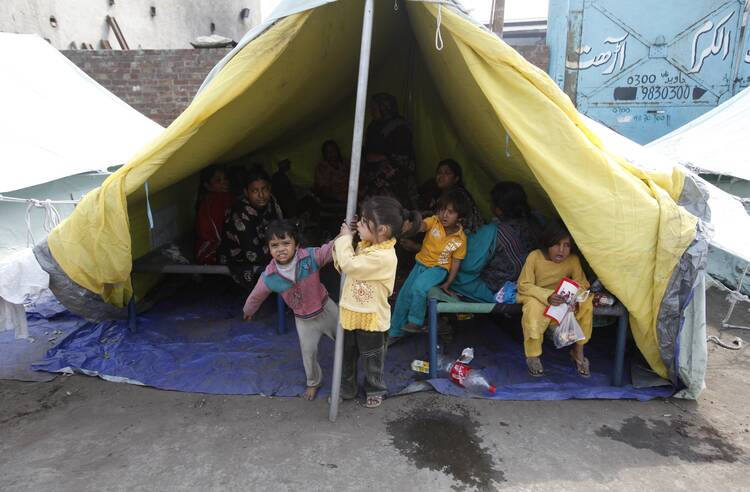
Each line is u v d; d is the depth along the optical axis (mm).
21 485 2438
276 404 3082
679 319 2969
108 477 2490
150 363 3512
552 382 3312
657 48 8328
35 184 5109
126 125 7289
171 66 9047
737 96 6762
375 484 2447
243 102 3277
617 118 8680
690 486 2447
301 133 6133
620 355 3209
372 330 2740
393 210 2621
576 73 8586
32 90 6293
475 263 3562
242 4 16734
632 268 2910
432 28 3191
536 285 3285
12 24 8289
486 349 3752
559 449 2701
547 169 2854
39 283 3205
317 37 3281
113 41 11016
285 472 2521
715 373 3527
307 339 2975
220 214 4398
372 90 6227
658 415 3002
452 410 3021
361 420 2924
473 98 3564
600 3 8281
